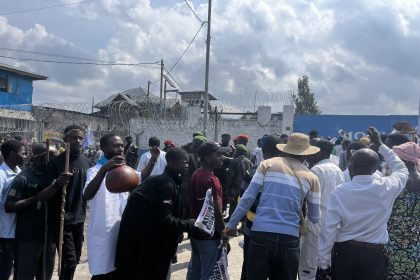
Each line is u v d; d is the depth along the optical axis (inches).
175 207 162.2
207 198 182.1
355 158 156.0
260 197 174.2
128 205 159.5
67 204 197.5
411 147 176.1
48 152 197.2
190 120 879.7
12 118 852.6
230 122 901.8
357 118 830.5
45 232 191.6
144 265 157.0
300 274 210.1
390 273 177.2
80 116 886.4
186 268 279.0
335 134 840.3
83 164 205.5
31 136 746.2
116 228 167.2
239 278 258.5
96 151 611.5
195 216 190.9
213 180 187.8
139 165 320.2
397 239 177.6
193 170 289.3
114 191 160.1
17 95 1310.3
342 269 155.3
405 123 283.9
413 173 174.9
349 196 153.1
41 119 777.6
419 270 175.3
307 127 856.9
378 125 819.4
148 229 156.6
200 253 188.5
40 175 194.7
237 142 399.2
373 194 151.5
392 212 178.4
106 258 163.9
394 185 155.8
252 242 170.4
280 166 174.6
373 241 152.6
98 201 165.8
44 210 192.9
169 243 161.0
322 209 204.5
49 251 194.1
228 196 355.3
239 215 177.2
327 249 155.5
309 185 173.0
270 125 889.5
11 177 198.4
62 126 815.7
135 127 868.6
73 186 199.3
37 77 1346.0
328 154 220.5
